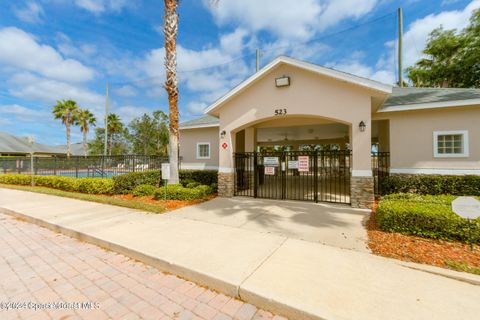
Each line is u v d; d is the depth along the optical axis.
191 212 6.65
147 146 35.97
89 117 35.72
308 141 22.75
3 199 8.69
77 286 3.03
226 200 8.44
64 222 5.59
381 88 6.62
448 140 8.72
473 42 15.61
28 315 2.44
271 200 8.42
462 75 16.47
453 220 4.07
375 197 8.42
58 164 16.72
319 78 7.55
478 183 7.36
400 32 14.99
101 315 2.44
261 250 3.91
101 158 14.52
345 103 7.23
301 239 4.44
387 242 4.17
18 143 31.50
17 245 4.49
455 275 3.01
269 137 19.67
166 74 8.90
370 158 6.97
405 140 9.24
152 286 3.05
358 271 3.16
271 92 8.24
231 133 9.09
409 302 2.49
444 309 2.38
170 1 8.72
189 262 3.43
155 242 4.27
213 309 2.58
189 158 14.12
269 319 2.43
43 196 9.35
